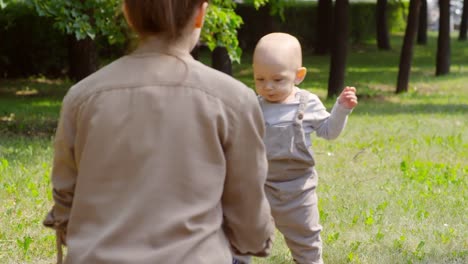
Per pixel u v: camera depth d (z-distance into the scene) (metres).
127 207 1.93
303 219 4.03
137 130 1.97
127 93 2.00
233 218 2.09
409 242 5.29
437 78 21.28
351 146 9.52
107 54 20.19
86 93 2.03
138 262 1.88
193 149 1.97
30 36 17.80
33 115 12.05
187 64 2.04
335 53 16.75
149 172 1.94
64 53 18.38
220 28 10.09
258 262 4.77
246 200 2.07
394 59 26.75
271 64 3.85
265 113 3.96
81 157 2.02
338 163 8.34
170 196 1.94
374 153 9.06
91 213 1.97
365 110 14.21
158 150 1.95
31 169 7.30
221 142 2.02
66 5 9.01
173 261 1.90
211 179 1.98
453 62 26.56
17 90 16.08
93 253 1.91
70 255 1.95
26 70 18.03
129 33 2.13
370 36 32.00
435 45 32.47
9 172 7.04
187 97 1.99
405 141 10.05
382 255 5.00
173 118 1.97
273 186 4.01
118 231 1.92
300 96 3.97
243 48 26.39
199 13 2.07
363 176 7.65
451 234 5.49
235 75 21.02
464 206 6.36
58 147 2.08
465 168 8.00
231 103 2.02
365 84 19.69
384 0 29.52
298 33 28.66
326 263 4.84
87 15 9.18
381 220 5.83
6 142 8.96
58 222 2.15
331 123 3.85
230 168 2.04
